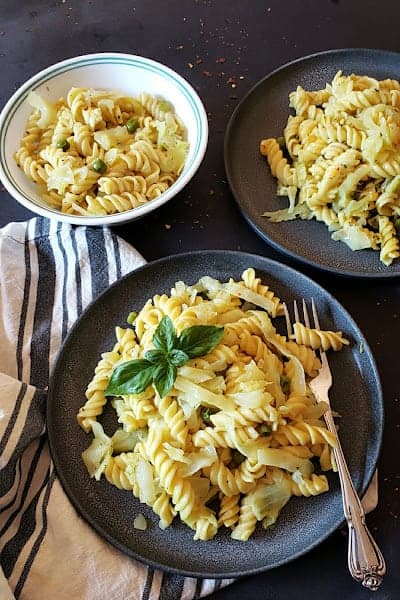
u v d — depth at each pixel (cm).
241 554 56
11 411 59
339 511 57
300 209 71
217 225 72
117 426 62
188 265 68
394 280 67
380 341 65
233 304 65
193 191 74
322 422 60
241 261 67
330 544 57
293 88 79
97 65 77
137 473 58
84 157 73
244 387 58
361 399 62
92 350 66
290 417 59
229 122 75
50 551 57
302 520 57
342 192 70
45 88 76
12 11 90
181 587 56
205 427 59
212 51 84
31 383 65
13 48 87
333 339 63
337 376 63
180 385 59
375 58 80
